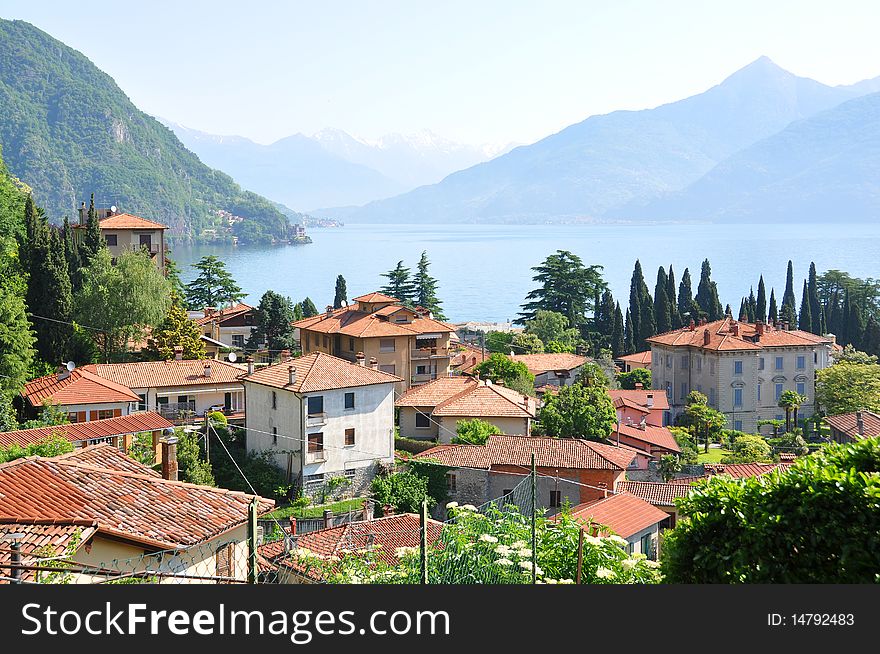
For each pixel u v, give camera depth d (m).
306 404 60.94
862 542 14.50
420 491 57.25
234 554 21.25
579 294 147.62
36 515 18.84
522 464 56.50
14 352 60.94
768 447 80.62
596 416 73.19
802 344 107.56
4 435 46.88
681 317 139.25
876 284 168.88
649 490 51.16
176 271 117.31
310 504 60.56
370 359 94.06
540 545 18.72
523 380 92.94
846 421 87.50
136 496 20.80
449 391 78.62
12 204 85.50
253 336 108.25
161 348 83.06
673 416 107.19
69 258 86.94
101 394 62.38
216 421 67.44
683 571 16.59
